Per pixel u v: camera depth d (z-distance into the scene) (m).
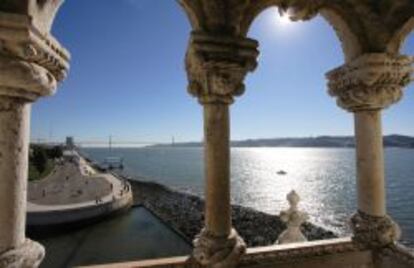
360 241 4.84
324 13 4.97
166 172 152.88
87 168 86.88
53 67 3.02
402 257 4.35
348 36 4.98
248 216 44.62
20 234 2.87
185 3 4.14
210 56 4.04
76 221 37.66
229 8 4.27
